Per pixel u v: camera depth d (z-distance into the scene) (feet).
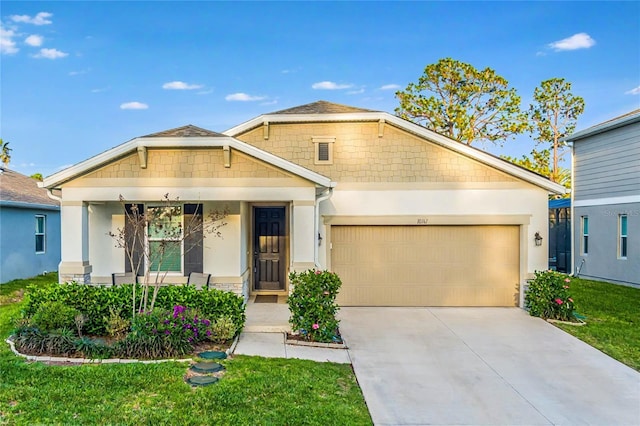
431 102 83.66
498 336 30.45
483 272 39.34
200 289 31.27
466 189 38.99
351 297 39.34
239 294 35.32
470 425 17.67
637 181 48.78
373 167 39.17
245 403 17.72
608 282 53.11
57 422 15.69
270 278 41.70
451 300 39.37
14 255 51.83
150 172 31.48
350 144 39.29
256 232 41.68
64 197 31.30
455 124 82.17
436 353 26.76
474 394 20.80
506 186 38.86
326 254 38.88
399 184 39.04
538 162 103.60
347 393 19.98
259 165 31.76
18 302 39.68
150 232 34.78
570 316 34.63
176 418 16.20
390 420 17.88
